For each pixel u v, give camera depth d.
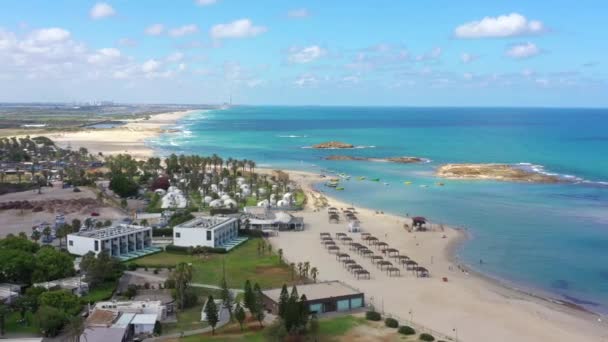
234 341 104.25
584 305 129.38
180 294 122.31
